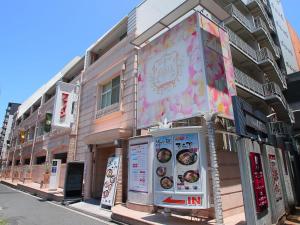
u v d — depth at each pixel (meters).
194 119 9.18
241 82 14.34
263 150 7.06
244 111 6.46
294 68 24.48
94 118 15.06
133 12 13.72
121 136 10.95
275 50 20.62
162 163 7.31
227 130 8.48
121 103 12.59
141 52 12.09
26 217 8.40
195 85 8.98
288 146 11.67
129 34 13.43
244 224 6.31
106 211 9.41
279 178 8.10
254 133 6.88
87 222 7.73
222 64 9.87
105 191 10.27
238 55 15.87
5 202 12.34
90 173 13.05
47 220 7.93
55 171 15.68
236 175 8.14
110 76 14.27
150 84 10.98
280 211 7.09
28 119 33.72
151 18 14.13
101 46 17.77
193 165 6.71
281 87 20.89
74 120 17.47
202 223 6.52
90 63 18.33
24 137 33.31
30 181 22.58
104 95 15.15
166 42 10.70
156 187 7.28
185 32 9.92
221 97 9.13
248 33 17.92
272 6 25.17
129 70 12.72
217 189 6.23
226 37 10.86
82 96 17.80
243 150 5.75
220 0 17.05
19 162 33.97
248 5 19.06
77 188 12.90
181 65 9.72
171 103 9.71
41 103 29.64
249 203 5.41
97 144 13.45
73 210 10.12
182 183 6.73
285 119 20.78
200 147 6.79
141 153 9.04
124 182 10.61
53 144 21.31
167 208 7.30
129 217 7.45
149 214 7.82
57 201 12.81
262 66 17.69
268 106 17.77
